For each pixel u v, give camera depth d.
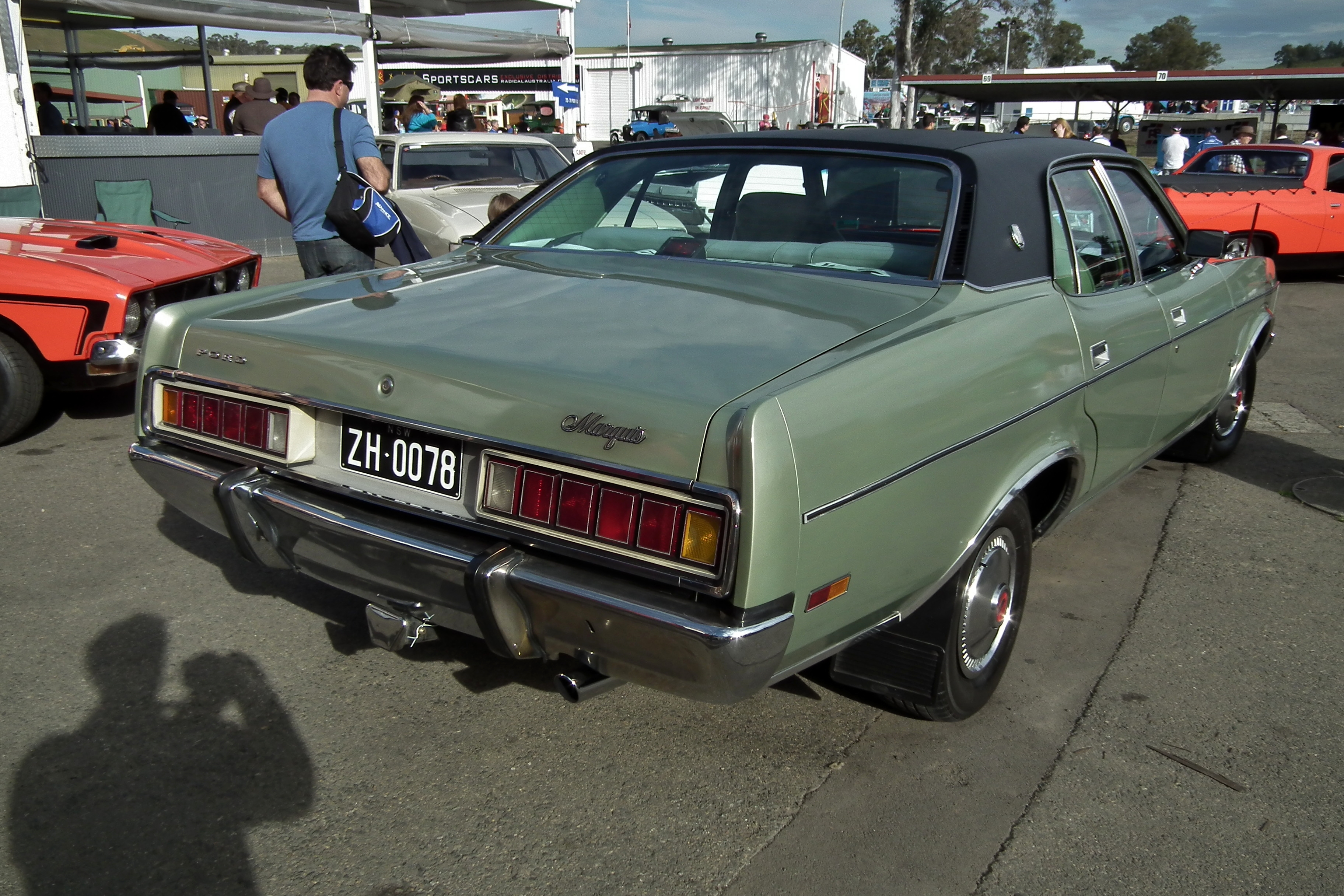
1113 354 3.08
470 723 2.70
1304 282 11.76
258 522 2.43
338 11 13.67
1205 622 3.42
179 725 2.64
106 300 4.67
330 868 2.14
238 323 2.53
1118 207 3.50
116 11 9.80
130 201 9.75
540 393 2.03
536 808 2.36
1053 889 2.15
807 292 2.60
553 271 2.90
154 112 12.73
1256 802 2.45
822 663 3.07
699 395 1.93
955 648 2.55
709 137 3.37
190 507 2.65
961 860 2.23
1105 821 2.37
